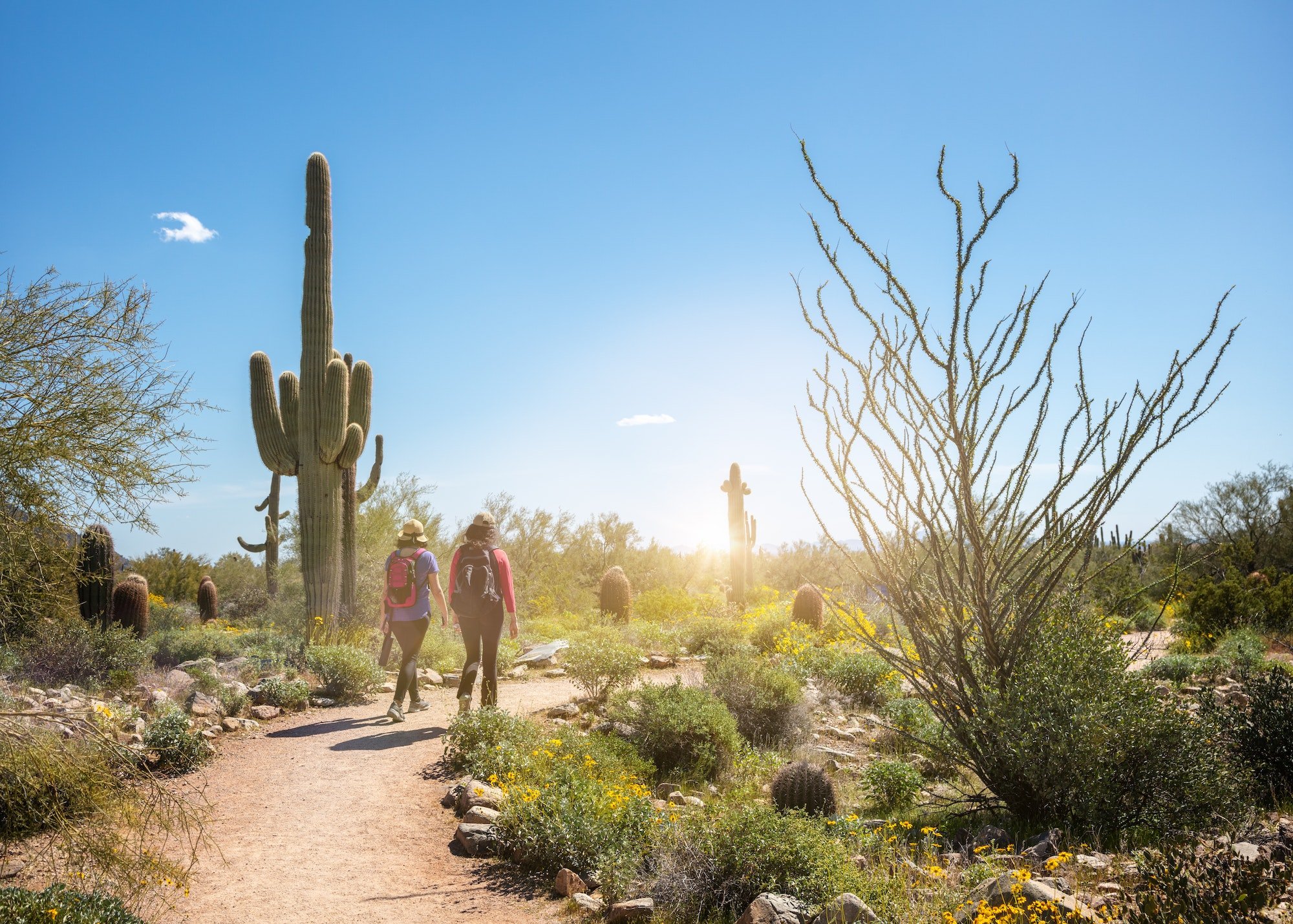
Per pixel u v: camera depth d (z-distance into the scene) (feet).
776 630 43.01
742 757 23.72
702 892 13.51
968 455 16.97
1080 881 12.84
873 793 20.65
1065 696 15.98
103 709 21.18
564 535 70.03
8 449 13.94
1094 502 16.76
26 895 10.53
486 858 15.81
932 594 18.74
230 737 23.72
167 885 13.69
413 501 57.93
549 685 33.45
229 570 87.25
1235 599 48.57
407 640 26.16
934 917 11.92
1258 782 18.69
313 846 15.96
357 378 44.45
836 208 16.76
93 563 30.60
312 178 40.81
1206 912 10.34
